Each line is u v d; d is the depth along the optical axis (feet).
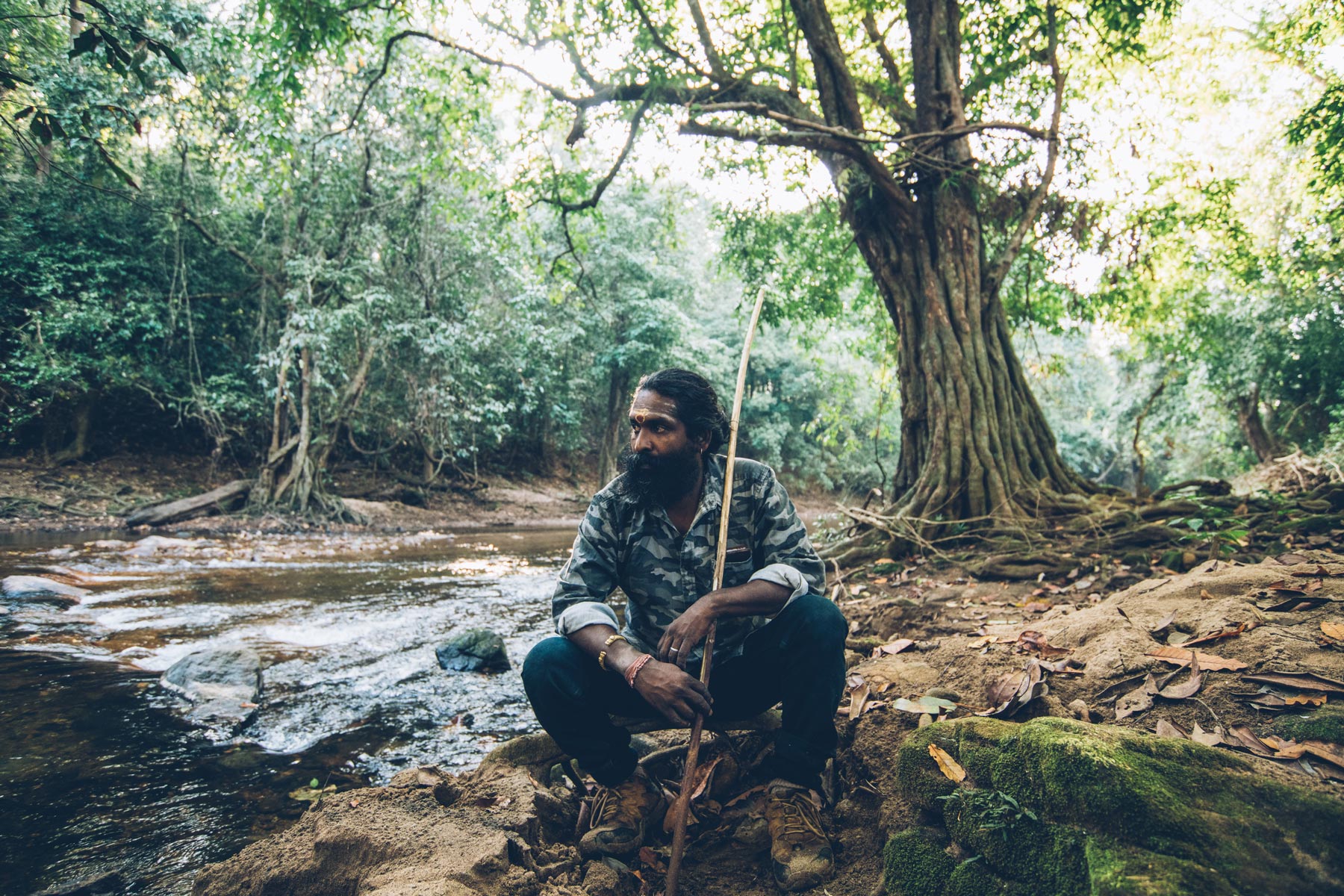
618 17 25.13
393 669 13.15
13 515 34.53
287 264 39.34
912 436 20.71
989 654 8.03
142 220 41.16
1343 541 12.21
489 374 52.42
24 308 38.42
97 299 37.86
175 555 26.53
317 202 40.22
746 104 20.20
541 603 20.04
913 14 22.22
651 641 6.79
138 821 7.47
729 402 81.71
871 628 11.85
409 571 25.48
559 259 34.30
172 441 46.11
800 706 6.28
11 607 16.51
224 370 44.47
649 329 67.82
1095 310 29.89
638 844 6.45
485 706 11.34
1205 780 4.59
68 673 12.28
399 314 44.11
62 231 39.27
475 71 31.19
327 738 9.92
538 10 25.35
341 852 5.62
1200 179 28.63
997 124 20.74
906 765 6.01
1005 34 23.84
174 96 34.22
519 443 72.02
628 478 6.53
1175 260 31.17
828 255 31.91
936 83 21.67
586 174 30.19
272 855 5.72
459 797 6.66
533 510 58.70
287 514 39.17
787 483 92.79
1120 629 7.55
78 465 41.06
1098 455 105.60
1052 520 17.61
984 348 20.01
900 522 18.37
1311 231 41.42
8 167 36.88
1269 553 12.48
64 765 8.78
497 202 35.17
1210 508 15.19
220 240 41.52
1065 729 5.08
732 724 7.11
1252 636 6.57
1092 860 4.27
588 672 6.43
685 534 6.57
